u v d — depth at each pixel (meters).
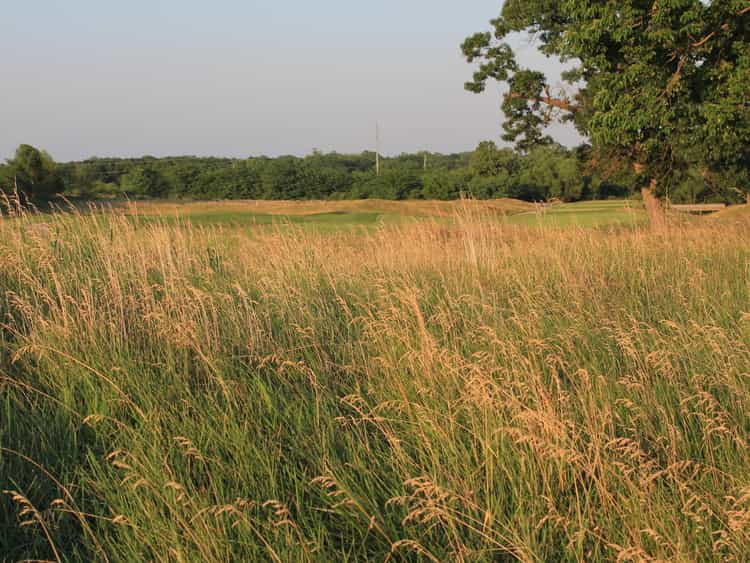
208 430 3.69
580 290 6.70
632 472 3.12
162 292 6.24
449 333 5.21
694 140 18.42
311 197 90.81
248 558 2.74
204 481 3.31
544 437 3.18
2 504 3.13
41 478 3.36
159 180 87.56
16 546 2.92
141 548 2.79
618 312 5.85
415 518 2.94
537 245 9.20
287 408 3.94
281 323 5.61
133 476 3.15
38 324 5.11
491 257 8.35
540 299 6.30
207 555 2.69
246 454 3.50
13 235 7.17
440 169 84.25
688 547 2.61
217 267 7.57
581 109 26.98
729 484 3.11
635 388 4.00
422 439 3.48
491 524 2.75
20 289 5.93
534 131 29.64
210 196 89.06
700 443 3.54
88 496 3.27
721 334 4.61
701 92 18.03
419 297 6.18
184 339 4.70
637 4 16.92
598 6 17.23
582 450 3.31
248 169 92.06
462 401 3.80
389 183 84.88
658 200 24.22
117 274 6.13
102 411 3.92
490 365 4.15
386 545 2.84
